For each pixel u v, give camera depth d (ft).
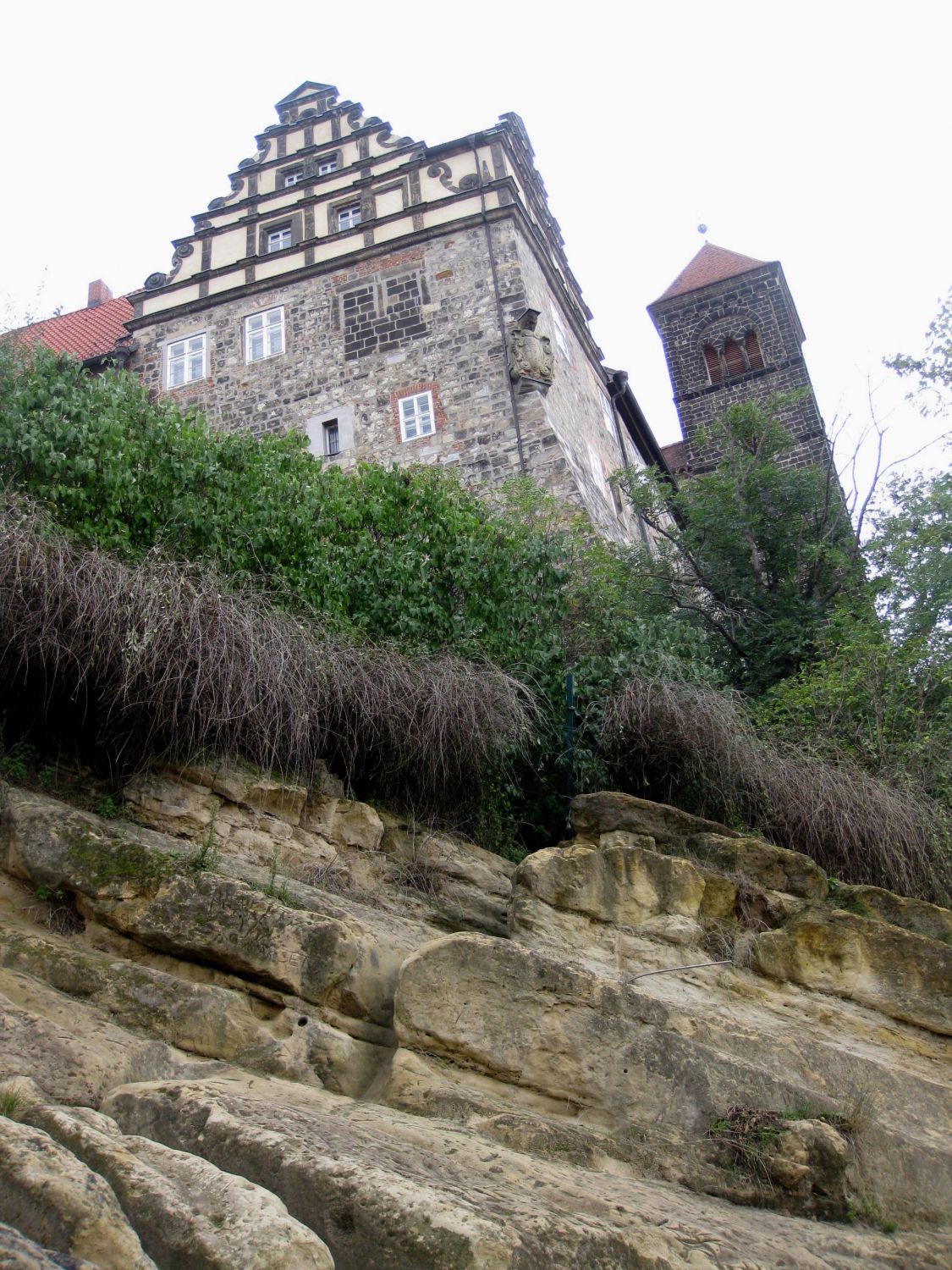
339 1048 20.59
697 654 46.09
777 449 72.28
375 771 32.81
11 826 23.58
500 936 29.71
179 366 83.56
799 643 57.93
